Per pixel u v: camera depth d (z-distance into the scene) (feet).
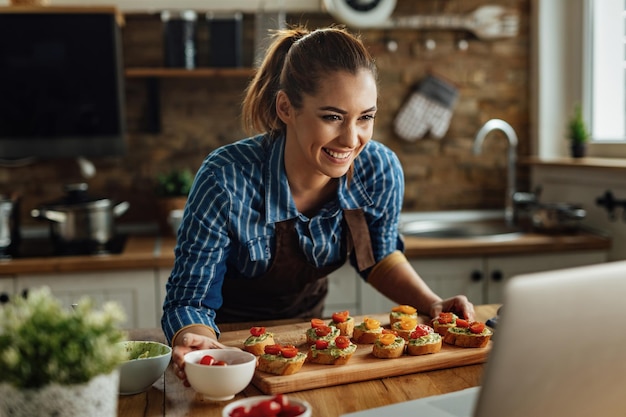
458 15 11.75
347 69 5.05
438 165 12.03
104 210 10.00
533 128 12.03
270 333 5.30
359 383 4.74
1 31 10.22
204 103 11.49
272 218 5.70
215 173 5.52
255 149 5.77
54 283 9.38
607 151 11.05
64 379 3.14
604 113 11.31
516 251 10.03
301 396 4.50
